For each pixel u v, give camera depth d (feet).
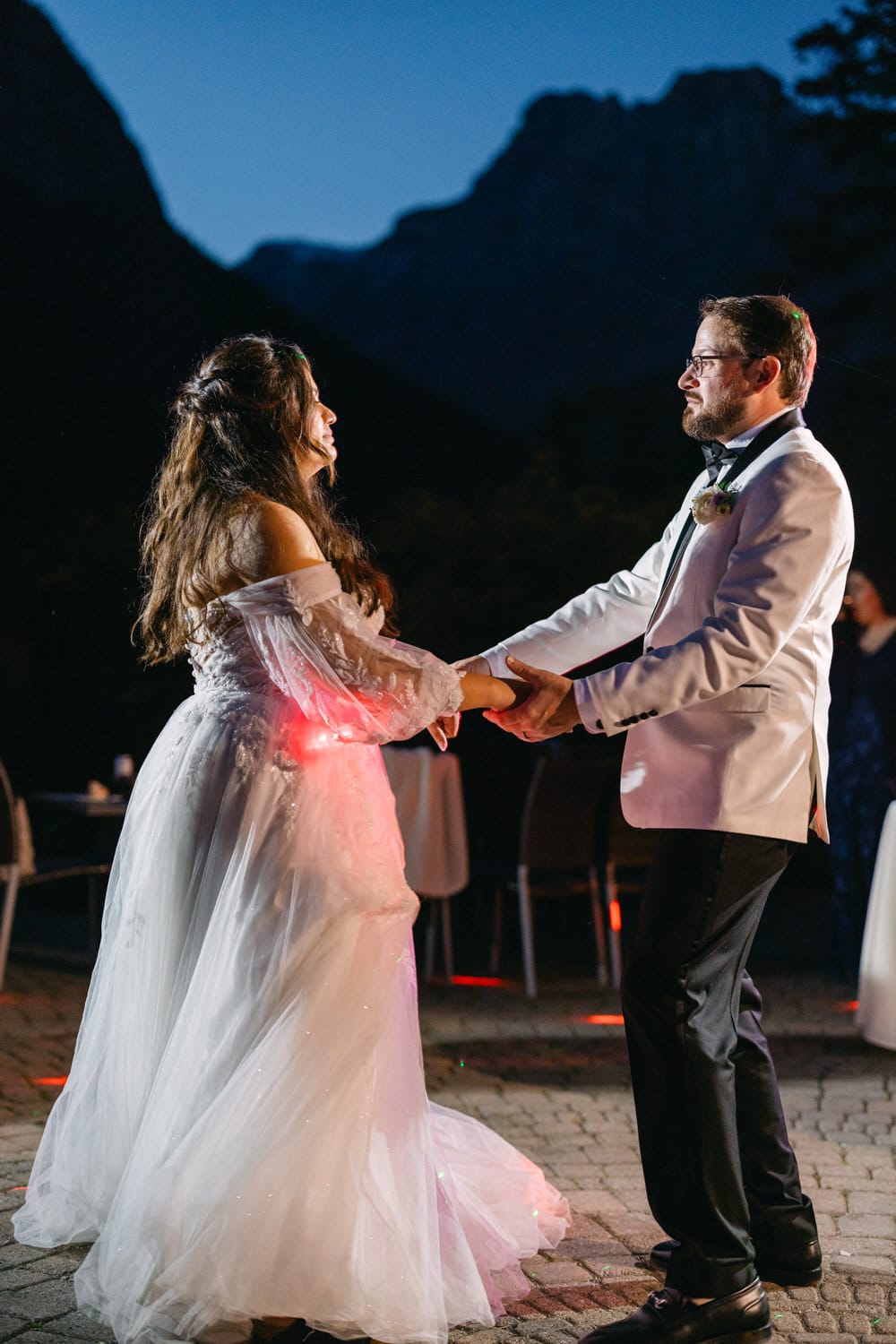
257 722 8.08
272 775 8.00
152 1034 8.20
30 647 30.09
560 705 7.83
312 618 7.72
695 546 8.22
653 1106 7.75
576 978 20.83
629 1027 7.88
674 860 7.89
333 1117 7.61
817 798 8.27
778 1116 8.67
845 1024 17.44
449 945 20.39
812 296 45.78
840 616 20.98
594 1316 8.12
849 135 43.19
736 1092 8.57
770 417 8.33
